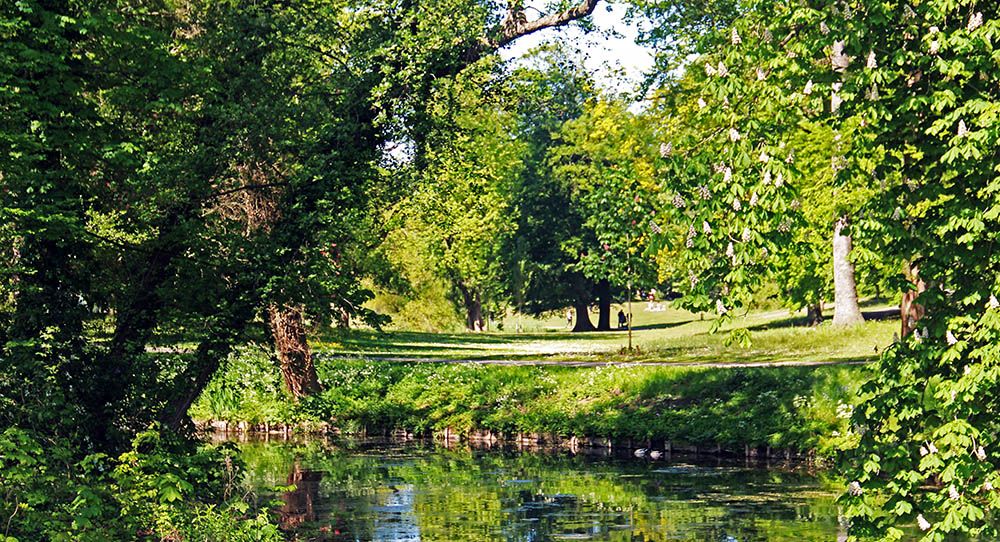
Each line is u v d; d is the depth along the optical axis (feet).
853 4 31.94
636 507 60.29
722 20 64.75
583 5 62.44
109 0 50.57
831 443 73.92
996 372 30.42
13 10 47.29
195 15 55.88
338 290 56.03
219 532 44.42
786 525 54.34
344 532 54.44
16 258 50.85
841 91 31.55
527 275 244.42
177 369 56.24
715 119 33.94
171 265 55.16
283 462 81.10
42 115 47.78
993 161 30.89
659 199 33.71
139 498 44.47
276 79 55.77
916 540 48.19
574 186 238.89
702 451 81.25
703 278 32.60
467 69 60.18
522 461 80.89
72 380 51.37
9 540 35.83
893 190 33.60
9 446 39.88
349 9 61.98
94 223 53.72
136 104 50.55
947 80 31.76
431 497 64.59
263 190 58.23
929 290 33.30
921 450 33.45
